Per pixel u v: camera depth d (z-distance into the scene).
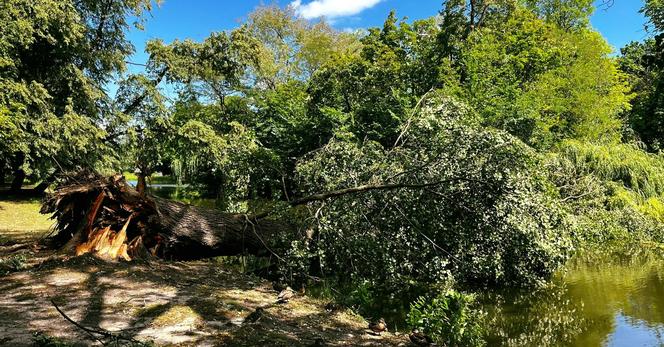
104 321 3.70
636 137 20.70
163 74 19.02
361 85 16.98
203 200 18.66
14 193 19.38
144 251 6.59
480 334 5.18
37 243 7.19
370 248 6.82
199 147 17.39
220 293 5.12
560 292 7.28
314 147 16.69
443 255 6.95
